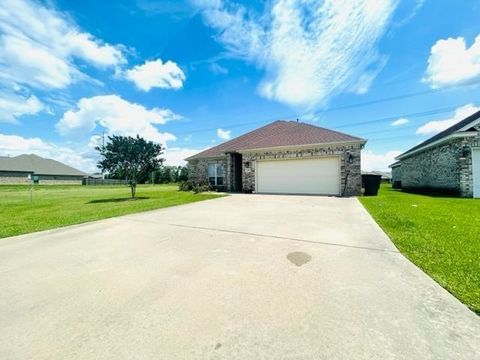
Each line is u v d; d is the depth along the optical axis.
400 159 21.05
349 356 1.59
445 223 5.19
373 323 1.93
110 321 2.08
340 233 4.69
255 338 1.80
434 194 12.70
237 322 2.00
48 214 7.89
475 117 11.44
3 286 2.80
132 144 13.42
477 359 1.53
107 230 5.54
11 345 1.80
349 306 2.19
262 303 2.28
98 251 4.02
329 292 2.45
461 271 2.83
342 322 1.96
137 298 2.45
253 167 15.03
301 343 1.73
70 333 1.93
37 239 4.88
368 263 3.16
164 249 4.02
